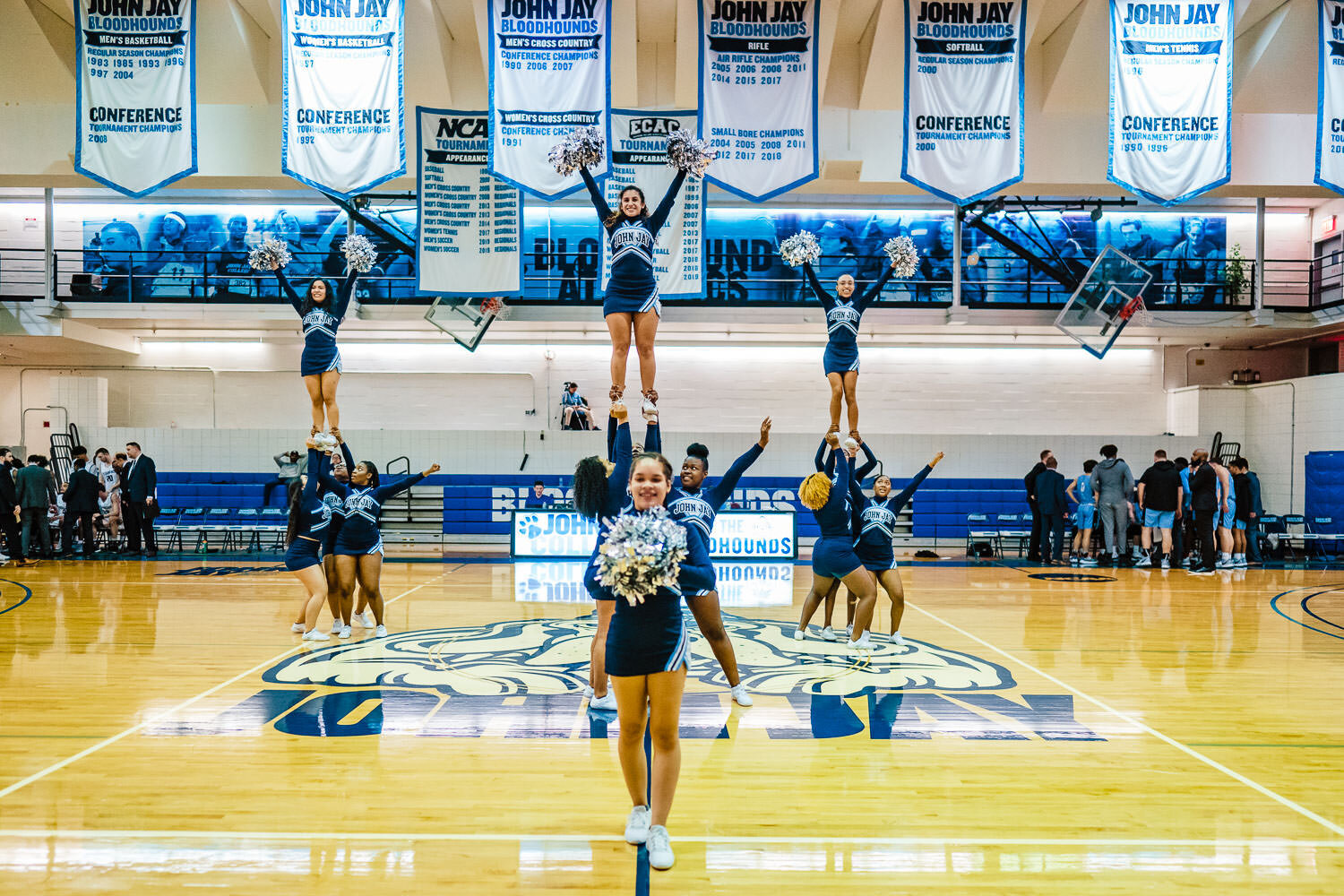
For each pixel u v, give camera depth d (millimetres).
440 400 20672
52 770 4852
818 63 9945
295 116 9688
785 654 8000
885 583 8492
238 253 20094
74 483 15562
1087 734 5625
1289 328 18156
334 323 8820
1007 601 11320
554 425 20656
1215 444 18906
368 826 4125
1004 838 4047
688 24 12125
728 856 3842
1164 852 3914
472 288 11359
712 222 20109
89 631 8875
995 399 20844
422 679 6957
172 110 9852
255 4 12016
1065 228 20031
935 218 20062
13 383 20594
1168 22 9828
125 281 19922
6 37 11812
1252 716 6043
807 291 19703
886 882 3615
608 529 3904
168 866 3697
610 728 5711
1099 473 15727
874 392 20844
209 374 20484
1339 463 17219
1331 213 19375
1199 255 20094
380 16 9742
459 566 15289
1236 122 12664
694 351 20797
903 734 5605
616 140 11133
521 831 4090
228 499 18984
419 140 11328
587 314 18281
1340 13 9883
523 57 9602
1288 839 4062
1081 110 12586
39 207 20016
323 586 8617
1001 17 9836
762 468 19844
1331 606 10930
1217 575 14195
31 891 3471
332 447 8383
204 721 5781
